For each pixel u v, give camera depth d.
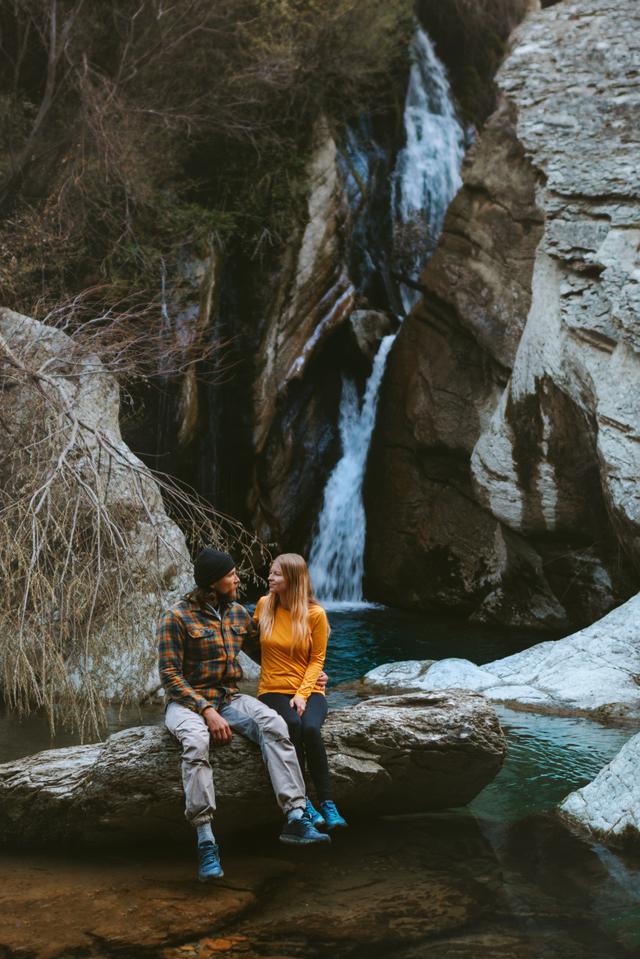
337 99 14.02
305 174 12.84
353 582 13.10
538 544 11.09
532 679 8.05
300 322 13.03
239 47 11.94
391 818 4.99
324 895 3.96
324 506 13.57
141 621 6.39
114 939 3.53
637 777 4.93
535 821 4.96
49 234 9.78
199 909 3.79
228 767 4.42
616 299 9.44
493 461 11.12
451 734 4.82
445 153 16.53
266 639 4.62
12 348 7.05
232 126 12.04
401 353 12.79
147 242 11.39
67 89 10.96
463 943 3.54
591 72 10.45
